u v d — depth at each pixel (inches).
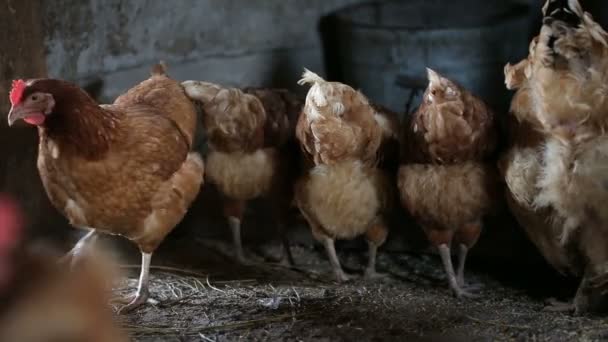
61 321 64.4
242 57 134.6
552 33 95.4
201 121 117.2
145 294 104.1
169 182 101.0
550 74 95.8
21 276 63.5
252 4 133.9
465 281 113.3
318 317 101.7
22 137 112.0
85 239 104.0
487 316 102.1
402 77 128.6
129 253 117.6
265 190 113.7
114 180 97.6
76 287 67.4
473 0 138.2
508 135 103.7
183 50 129.9
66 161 96.3
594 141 97.2
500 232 117.5
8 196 109.6
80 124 95.3
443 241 108.2
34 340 62.6
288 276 114.3
